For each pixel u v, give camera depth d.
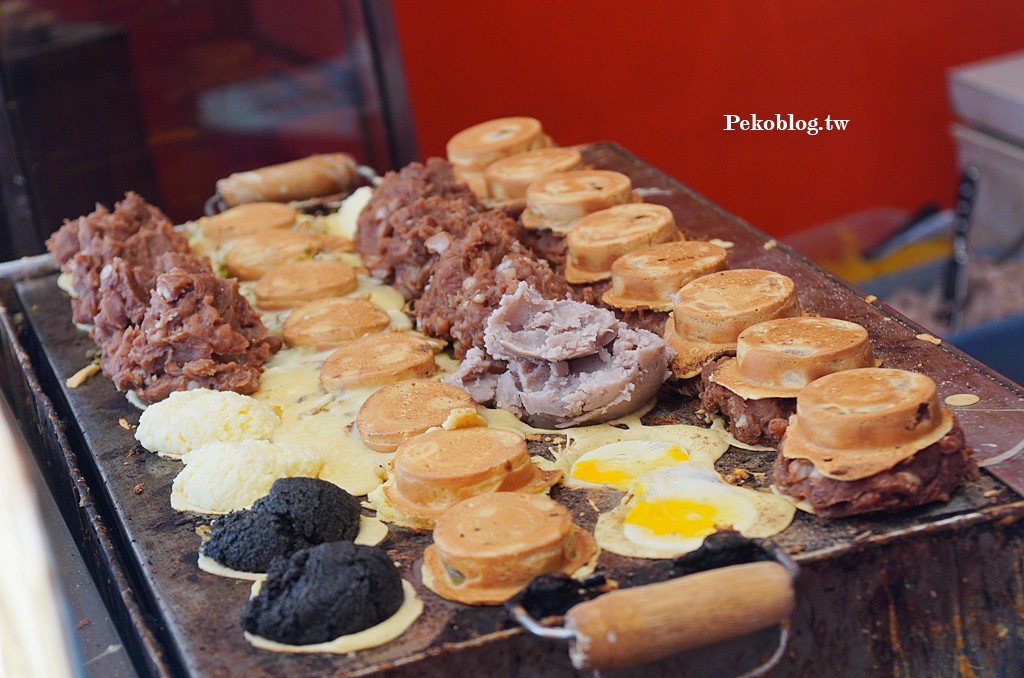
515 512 0.77
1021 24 1.89
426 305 1.01
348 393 0.95
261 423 0.92
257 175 1.35
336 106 1.67
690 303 0.91
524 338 0.90
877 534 0.75
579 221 1.05
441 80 1.73
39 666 0.81
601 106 1.80
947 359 0.89
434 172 1.13
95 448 0.94
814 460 0.77
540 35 1.74
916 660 0.77
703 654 0.73
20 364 1.10
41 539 0.91
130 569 0.85
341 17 1.62
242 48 1.61
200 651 0.73
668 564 0.76
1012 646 0.77
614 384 0.87
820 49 1.83
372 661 0.71
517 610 0.71
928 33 1.85
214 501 0.85
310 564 0.74
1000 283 1.69
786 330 0.86
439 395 0.91
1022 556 0.77
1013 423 0.82
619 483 0.83
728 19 1.79
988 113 1.64
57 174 1.57
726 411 0.86
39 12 1.50
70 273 1.21
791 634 0.75
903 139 1.92
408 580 0.77
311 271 1.13
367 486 0.85
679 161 1.86
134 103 1.59
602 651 0.68
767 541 0.73
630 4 1.75
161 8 1.56
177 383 0.97
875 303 0.97
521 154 1.21
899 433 0.76
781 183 1.90
